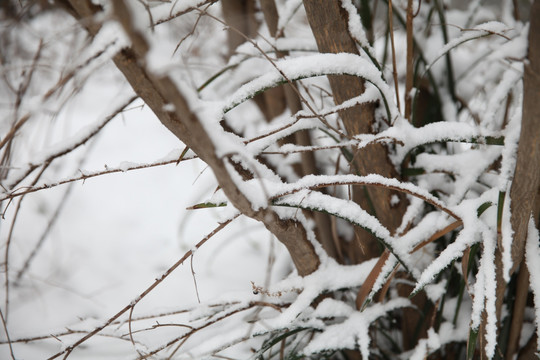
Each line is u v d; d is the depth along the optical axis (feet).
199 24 4.36
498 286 3.08
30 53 4.84
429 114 4.19
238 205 2.54
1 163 3.67
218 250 5.55
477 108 4.43
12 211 6.02
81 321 3.96
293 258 3.49
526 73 2.21
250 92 2.73
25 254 5.39
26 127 4.10
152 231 5.90
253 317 3.82
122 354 4.09
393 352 3.99
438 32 4.33
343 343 3.31
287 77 2.72
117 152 7.28
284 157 4.39
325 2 2.91
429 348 3.40
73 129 7.45
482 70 4.71
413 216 3.39
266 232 5.83
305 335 3.78
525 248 3.03
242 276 5.10
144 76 2.39
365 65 2.91
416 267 3.59
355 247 4.47
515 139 2.88
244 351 4.08
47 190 6.34
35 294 4.88
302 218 3.31
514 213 2.76
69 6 2.69
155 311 3.58
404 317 3.88
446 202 3.69
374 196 3.54
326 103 4.50
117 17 1.50
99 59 2.91
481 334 3.10
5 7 4.37
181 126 2.60
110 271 5.29
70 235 5.78
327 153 4.53
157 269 5.32
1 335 4.28
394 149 3.35
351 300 3.94
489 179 3.59
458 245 2.91
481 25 3.24
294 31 5.43
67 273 5.23
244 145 2.94
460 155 3.44
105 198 6.43
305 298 3.35
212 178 5.76
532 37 2.13
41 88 5.18
